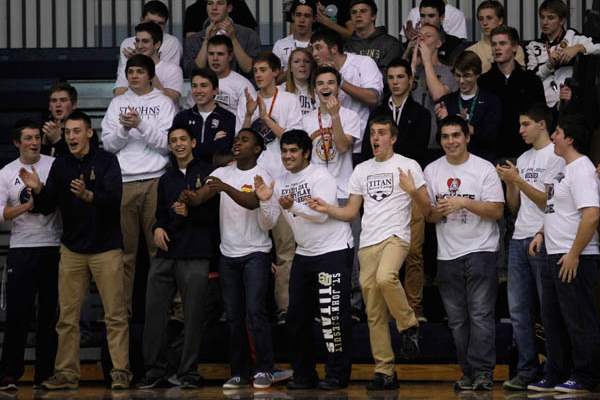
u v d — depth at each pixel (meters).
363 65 26.56
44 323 24.05
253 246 23.06
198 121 25.27
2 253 27.77
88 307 26.14
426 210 22.41
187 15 31.02
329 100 24.47
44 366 24.03
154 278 23.45
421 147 24.86
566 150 21.61
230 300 23.12
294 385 22.75
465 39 30.25
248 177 23.53
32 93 29.88
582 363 21.50
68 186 23.48
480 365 22.30
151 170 25.31
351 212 22.55
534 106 22.58
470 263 22.28
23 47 32.50
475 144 24.83
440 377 23.95
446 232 22.58
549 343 21.86
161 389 23.19
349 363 22.69
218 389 22.97
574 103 25.31
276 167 25.03
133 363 24.30
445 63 27.45
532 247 21.92
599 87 25.03
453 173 22.66
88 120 23.70
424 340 24.14
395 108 25.16
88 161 23.56
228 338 24.44
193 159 23.83
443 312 25.58
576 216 21.50
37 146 24.48
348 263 22.53
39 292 24.06
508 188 22.97
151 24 27.50
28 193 24.31
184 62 29.44
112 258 23.52
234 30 28.38
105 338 24.30
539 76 26.89
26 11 32.53
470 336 22.41
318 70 24.67
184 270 23.22
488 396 21.09
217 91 25.52
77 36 32.56
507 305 25.48
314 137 24.86
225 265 23.17
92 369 24.92
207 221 23.34
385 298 22.16
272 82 25.34
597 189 21.42
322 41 26.11
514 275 22.48
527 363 22.34
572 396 20.83
